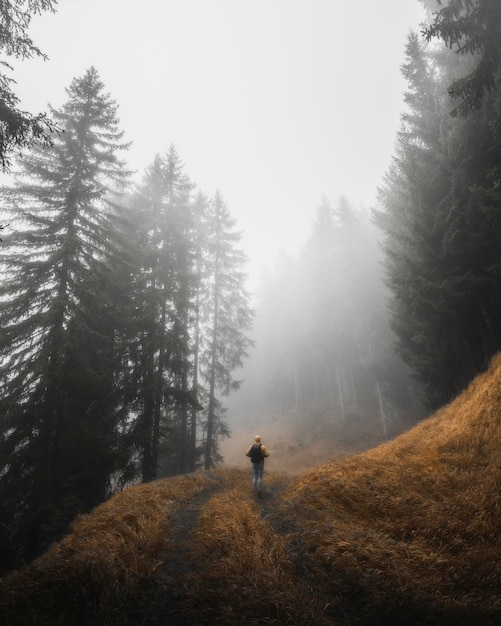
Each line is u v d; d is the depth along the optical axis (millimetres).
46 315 11586
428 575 5031
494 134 11203
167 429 15430
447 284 13078
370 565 5219
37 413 11734
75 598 4242
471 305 13500
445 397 16141
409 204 15977
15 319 12164
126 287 16547
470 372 15273
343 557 5371
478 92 9898
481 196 12227
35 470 11320
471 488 7148
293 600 4367
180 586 4922
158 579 5070
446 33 10047
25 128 7191
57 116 14344
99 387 12711
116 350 15102
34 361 11836
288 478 12250
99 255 14102
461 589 4773
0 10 7129
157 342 15242
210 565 5289
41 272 12680
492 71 9836
